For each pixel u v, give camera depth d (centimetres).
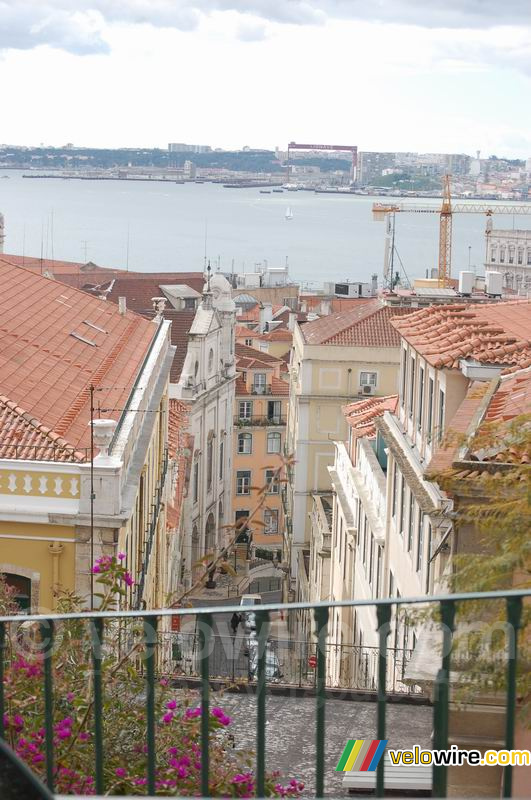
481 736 2194
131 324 5634
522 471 2089
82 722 1678
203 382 10381
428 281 12044
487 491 2219
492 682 1714
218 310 11006
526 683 1700
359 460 5141
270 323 14962
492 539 2078
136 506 3838
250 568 9750
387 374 8706
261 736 984
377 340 8688
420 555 3256
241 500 11850
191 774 1733
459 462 2333
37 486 3148
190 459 9675
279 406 11862
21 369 3834
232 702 2606
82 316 5178
